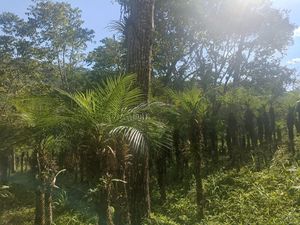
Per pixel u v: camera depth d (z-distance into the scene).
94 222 10.16
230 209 11.38
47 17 34.06
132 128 7.92
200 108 11.87
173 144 14.57
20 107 9.12
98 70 25.91
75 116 8.10
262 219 10.10
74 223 10.87
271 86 26.95
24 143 10.45
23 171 19.75
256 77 30.42
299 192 11.01
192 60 27.91
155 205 13.55
